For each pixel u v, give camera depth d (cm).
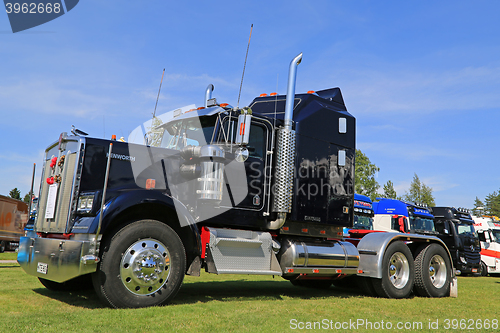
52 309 417
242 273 507
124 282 425
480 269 1791
